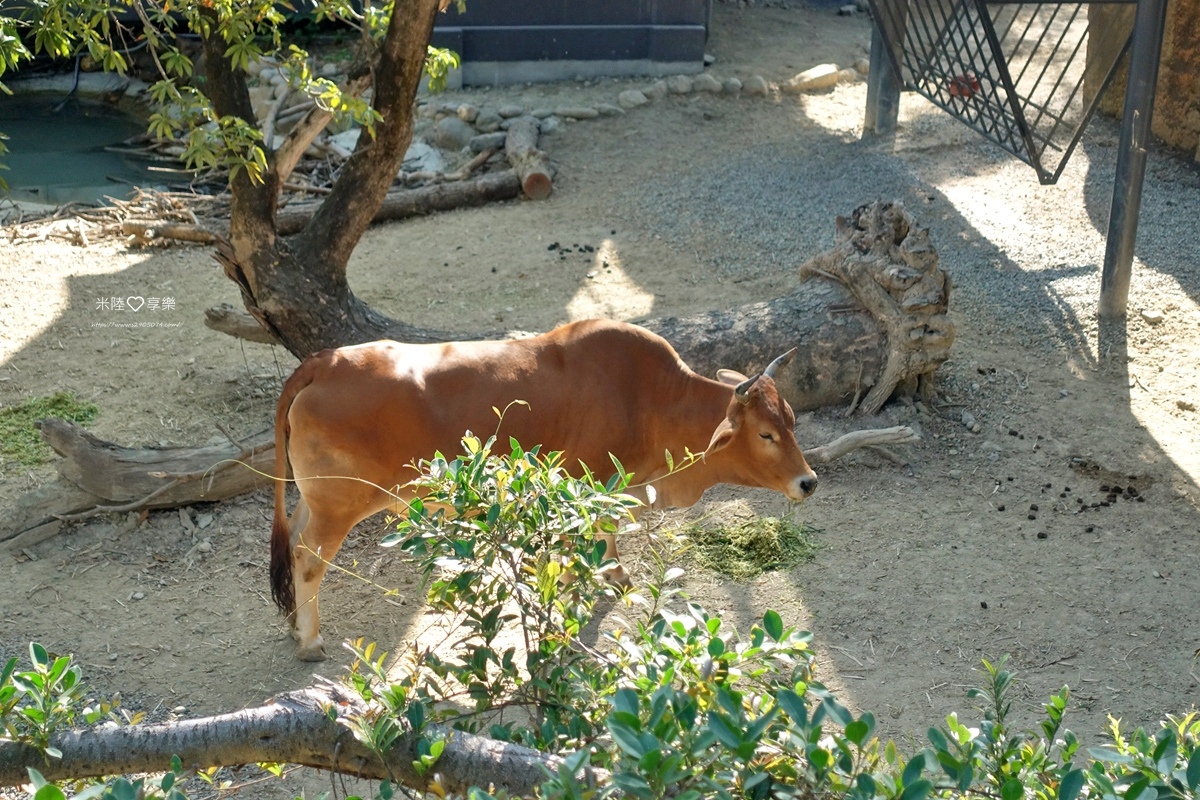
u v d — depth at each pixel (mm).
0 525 5828
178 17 14977
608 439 4996
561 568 2930
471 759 2564
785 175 11078
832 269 6984
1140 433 6805
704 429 5039
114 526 5941
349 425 4586
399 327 6891
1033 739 3234
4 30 4875
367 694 2676
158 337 8008
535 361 4930
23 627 5168
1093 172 10609
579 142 12055
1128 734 4504
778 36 15203
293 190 11109
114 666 4934
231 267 6500
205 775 2885
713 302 8609
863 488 6406
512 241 9969
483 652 2857
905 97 12914
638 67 13625
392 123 6367
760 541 5875
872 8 10031
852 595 5484
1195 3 10648
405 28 6113
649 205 10625
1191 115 10883
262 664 4988
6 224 10328
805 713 2090
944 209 10039
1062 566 5688
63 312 8406
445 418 4703
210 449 6125
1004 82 8305
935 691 4801
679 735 2141
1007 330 7949
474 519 2930
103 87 15523
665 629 2689
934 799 2223
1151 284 8445
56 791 1909
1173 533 5938
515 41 13336
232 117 5152
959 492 6352
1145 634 5172
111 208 10500
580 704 2727
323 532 4801
